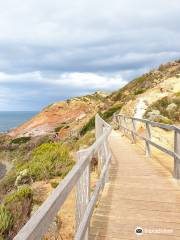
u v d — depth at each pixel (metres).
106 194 7.54
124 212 6.38
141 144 16.80
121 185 8.38
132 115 30.16
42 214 2.24
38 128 59.59
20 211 8.55
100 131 13.69
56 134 45.69
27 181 13.12
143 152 14.17
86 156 4.42
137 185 8.38
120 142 17.97
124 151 14.52
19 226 7.92
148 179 9.05
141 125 22.66
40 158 15.45
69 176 3.32
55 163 13.98
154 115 26.70
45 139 44.28
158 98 32.88
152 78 51.09
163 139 18.45
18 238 1.85
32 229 1.99
